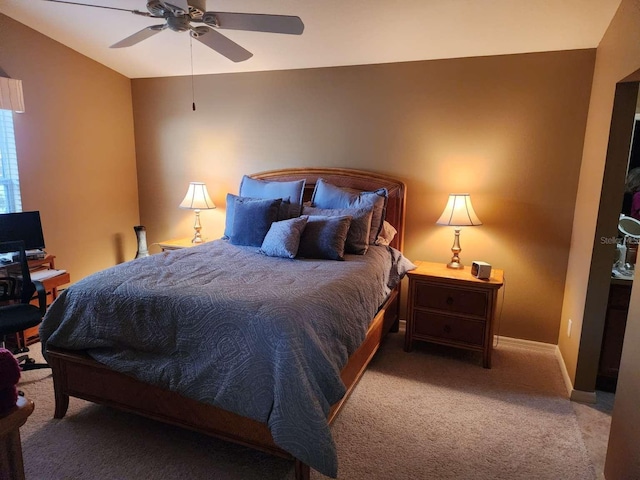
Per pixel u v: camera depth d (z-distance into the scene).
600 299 2.44
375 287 2.64
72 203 3.90
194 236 4.22
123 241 4.50
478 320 2.96
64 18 3.21
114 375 2.10
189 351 1.86
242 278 2.29
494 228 3.32
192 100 4.21
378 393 2.59
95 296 2.12
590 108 2.88
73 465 1.92
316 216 3.09
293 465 1.94
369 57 3.40
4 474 0.79
